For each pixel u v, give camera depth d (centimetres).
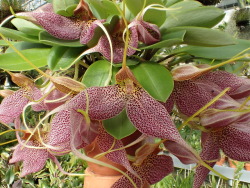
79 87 27
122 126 27
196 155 24
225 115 27
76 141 25
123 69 25
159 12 30
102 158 31
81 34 31
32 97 32
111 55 26
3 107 31
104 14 33
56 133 26
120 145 27
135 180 29
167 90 26
